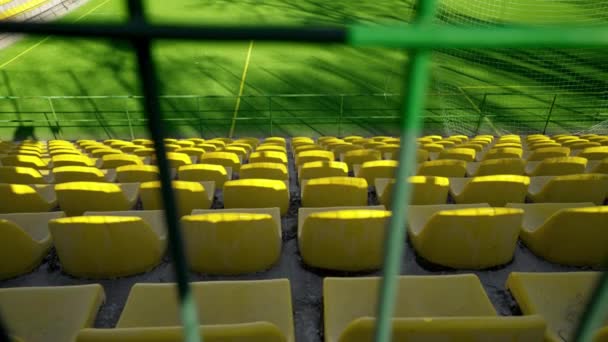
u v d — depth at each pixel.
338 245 3.15
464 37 0.66
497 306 2.99
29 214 3.85
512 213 2.97
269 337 1.70
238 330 1.67
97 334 1.63
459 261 3.26
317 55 16.05
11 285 3.23
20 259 3.23
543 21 19.02
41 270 3.37
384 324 1.02
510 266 3.36
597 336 1.89
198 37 0.67
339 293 2.59
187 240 3.07
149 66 0.73
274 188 4.07
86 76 14.52
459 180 4.65
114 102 12.50
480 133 10.85
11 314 2.48
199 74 14.53
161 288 2.58
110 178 5.70
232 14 21.28
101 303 2.72
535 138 8.65
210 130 11.06
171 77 14.31
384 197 4.32
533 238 3.39
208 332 1.65
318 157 5.84
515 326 1.70
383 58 15.73
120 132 11.03
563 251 3.27
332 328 2.42
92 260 3.15
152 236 3.17
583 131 10.73
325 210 3.84
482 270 3.32
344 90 13.42
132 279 3.26
